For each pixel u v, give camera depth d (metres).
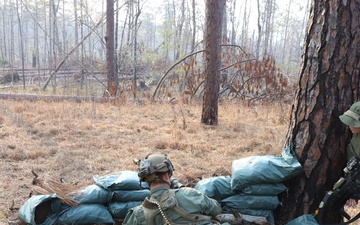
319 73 3.11
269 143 7.34
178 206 2.41
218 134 8.14
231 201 3.30
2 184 4.94
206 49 9.21
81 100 12.88
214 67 9.20
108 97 13.00
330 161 3.16
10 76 25.92
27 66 40.91
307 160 3.20
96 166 5.80
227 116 10.59
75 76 24.62
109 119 9.44
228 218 3.16
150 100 12.59
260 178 3.15
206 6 9.35
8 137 7.19
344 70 3.06
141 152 6.65
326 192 3.10
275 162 3.21
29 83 25.34
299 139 3.26
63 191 3.63
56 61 25.33
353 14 3.00
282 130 8.56
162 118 10.02
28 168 5.61
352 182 2.85
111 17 15.77
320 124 3.14
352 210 4.32
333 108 3.10
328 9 3.04
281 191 3.23
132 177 3.58
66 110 9.82
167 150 6.84
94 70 23.83
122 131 8.12
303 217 3.06
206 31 9.20
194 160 6.24
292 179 3.32
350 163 2.89
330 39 3.05
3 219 3.91
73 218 3.35
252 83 14.30
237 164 3.35
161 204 2.42
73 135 7.59
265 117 10.54
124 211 3.46
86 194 3.49
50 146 6.77
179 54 23.47
